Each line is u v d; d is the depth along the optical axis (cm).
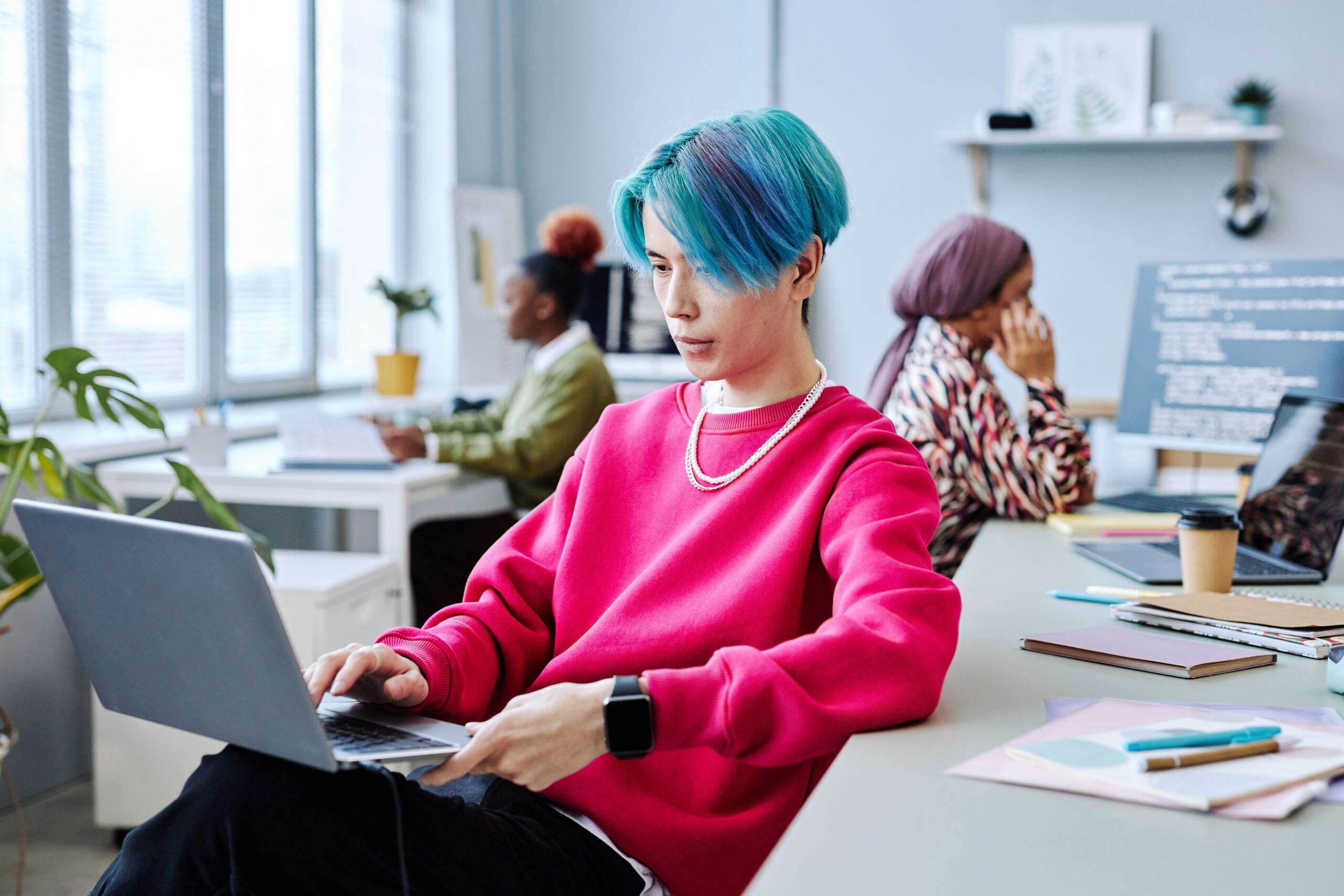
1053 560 161
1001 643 115
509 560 118
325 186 394
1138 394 222
